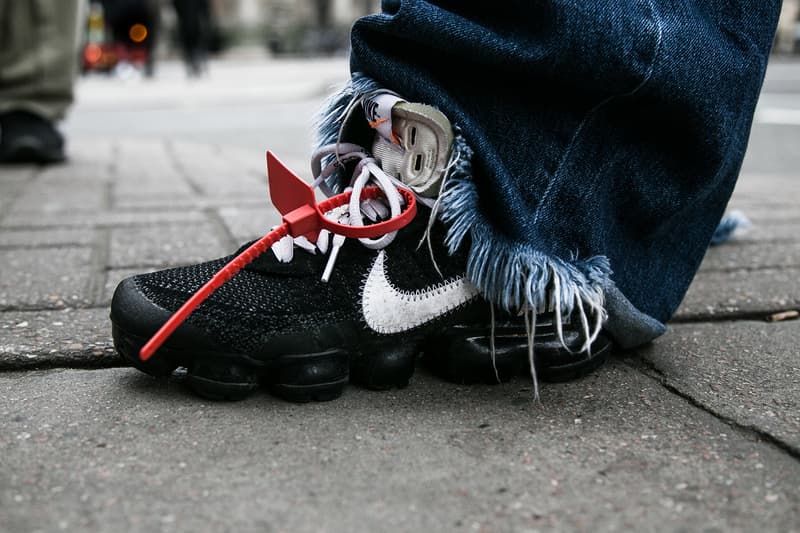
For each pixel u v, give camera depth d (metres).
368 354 1.05
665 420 0.99
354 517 0.76
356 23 1.04
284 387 1.01
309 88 9.05
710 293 1.54
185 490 0.81
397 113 1.02
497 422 0.98
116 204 2.41
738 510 0.78
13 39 3.01
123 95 8.48
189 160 3.55
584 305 1.09
